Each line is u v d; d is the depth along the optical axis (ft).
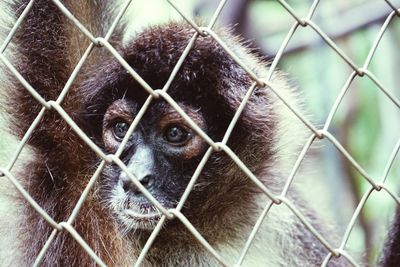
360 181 41.96
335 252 15.81
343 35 40.09
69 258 21.40
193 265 24.35
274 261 26.21
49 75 22.40
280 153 25.39
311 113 27.53
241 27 37.68
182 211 23.79
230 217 24.67
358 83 44.42
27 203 22.54
